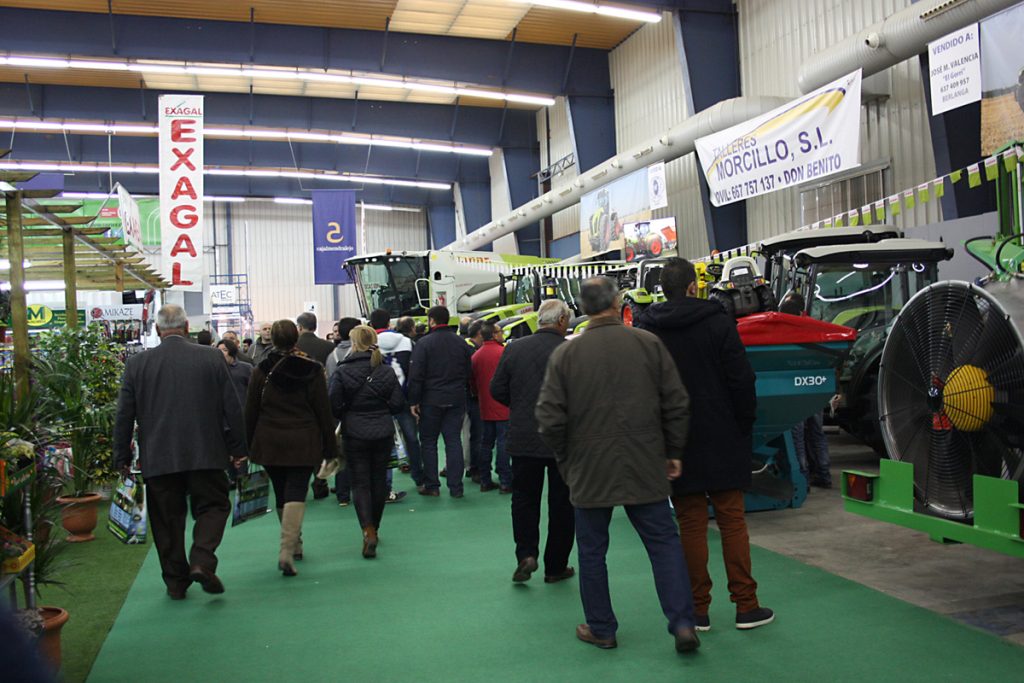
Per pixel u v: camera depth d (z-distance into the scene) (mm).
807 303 8258
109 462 7129
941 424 4039
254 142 30312
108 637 4148
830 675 3367
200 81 24719
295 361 5199
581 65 23438
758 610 3973
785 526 5988
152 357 4738
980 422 3801
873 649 3627
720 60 17578
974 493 3654
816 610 4160
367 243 38188
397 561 5520
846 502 4363
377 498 5875
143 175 31656
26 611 3385
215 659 3820
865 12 14172
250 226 36906
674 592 3641
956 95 10242
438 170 32438
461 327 10914
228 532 6605
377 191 35844
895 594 4402
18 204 6383
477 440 8594
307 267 37406
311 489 8242
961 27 10273
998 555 5109
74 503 6215
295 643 4004
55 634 3572
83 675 3658
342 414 5754
